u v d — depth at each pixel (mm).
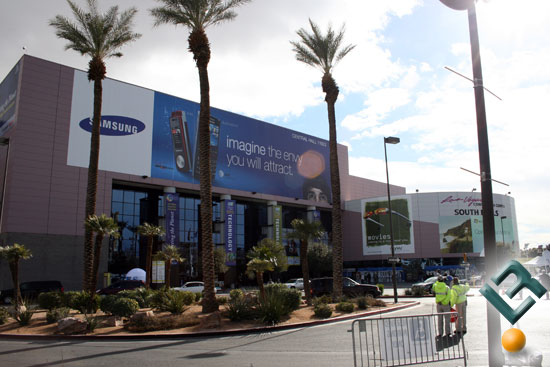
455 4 8578
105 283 45719
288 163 69875
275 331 14969
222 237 60250
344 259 76500
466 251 68812
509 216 74062
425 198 70562
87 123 48219
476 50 8477
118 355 10680
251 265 18547
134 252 52969
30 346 12680
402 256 70250
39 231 43375
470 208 70125
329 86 26406
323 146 76375
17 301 19281
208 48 20688
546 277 14891
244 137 64375
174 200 54344
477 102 8328
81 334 14508
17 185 42938
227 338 13656
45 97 45812
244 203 67688
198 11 21031
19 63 45938
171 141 55031
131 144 51281
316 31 27031
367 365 8688
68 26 23969
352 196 82062
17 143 43562
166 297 20375
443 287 12109
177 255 29547
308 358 9727
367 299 22266
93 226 18906
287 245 66688
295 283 40312
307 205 72688
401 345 8500
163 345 12383
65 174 45844
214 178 59594
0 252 19406
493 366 7410
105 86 50062
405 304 23812
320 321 16828
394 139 30984
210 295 18484
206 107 20109
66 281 44125
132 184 52750
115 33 25000
